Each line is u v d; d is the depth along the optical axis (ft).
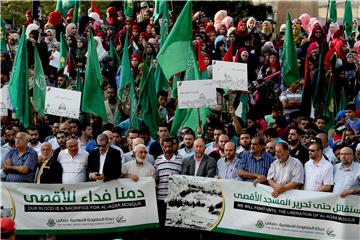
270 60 69.10
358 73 70.74
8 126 56.95
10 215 50.62
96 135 59.11
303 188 49.80
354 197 48.83
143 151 50.80
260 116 64.95
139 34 78.89
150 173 51.16
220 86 56.95
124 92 62.95
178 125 58.70
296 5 101.24
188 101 55.62
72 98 56.39
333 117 65.98
